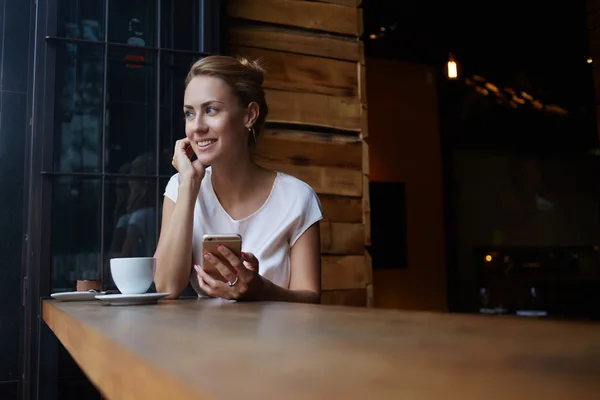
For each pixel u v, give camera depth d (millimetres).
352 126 2877
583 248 6895
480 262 6715
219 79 1544
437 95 6875
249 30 2672
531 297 6336
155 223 2225
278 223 1609
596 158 7320
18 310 2234
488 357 341
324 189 2764
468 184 6840
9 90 2344
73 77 2164
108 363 491
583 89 6473
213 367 323
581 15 5395
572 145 7246
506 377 273
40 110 2094
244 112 1592
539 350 366
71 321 825
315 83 2801
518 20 5555
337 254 2752
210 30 2355
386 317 646
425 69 6855
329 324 575
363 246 2828
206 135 1538
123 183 2193
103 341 521
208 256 1161
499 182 7008
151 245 2211
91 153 2166
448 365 313
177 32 2328
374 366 314
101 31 2225
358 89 2924
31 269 2023
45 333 1985
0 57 2342
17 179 2312
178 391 285
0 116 2320
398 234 6348
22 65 2377
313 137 2771
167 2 2320
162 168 2260
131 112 2236
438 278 6543
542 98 6836
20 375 2145
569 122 7164
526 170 7141
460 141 6875
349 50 2918
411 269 6426
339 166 2820
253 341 448
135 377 383
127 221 2184
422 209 6602
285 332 510
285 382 269
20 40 2381
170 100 2297
